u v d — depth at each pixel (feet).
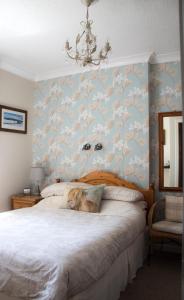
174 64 11.30
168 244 11.02
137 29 9.07
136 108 11.53
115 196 10.32
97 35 9.52
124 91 11.84
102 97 12.37
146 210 10.86
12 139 12.72
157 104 11.62
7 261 5.53
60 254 5.37
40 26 8.88
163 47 10.60
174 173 11.07
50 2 7.50
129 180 11.57
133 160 11.53
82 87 12.91
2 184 12.12
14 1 7.45
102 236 6.72
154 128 11.66
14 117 12.74
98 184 11.90
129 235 7.97
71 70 13.08
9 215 9.00
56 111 13.56
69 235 6.65
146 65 11.37
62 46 10.50
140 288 7.88
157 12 7.97
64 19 8.43
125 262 7.86
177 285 8.08
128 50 10.88
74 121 13.06
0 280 5.53
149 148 11.31
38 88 14.08
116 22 8.57
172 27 8.93
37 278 5.12
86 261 5.53
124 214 9.17
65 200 10.21
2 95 12.14
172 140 11.18
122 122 11.84
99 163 12.32
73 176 12.99
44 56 11.53
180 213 10.12
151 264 9.79
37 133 14.02
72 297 5.13
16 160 12.94
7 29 9.09
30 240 6.21
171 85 11.34
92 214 9.34
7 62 12.11
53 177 13.52
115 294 7.02
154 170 11.58
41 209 10.19
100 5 7.58
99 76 12.50
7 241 6.13
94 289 5.91
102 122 12.33
